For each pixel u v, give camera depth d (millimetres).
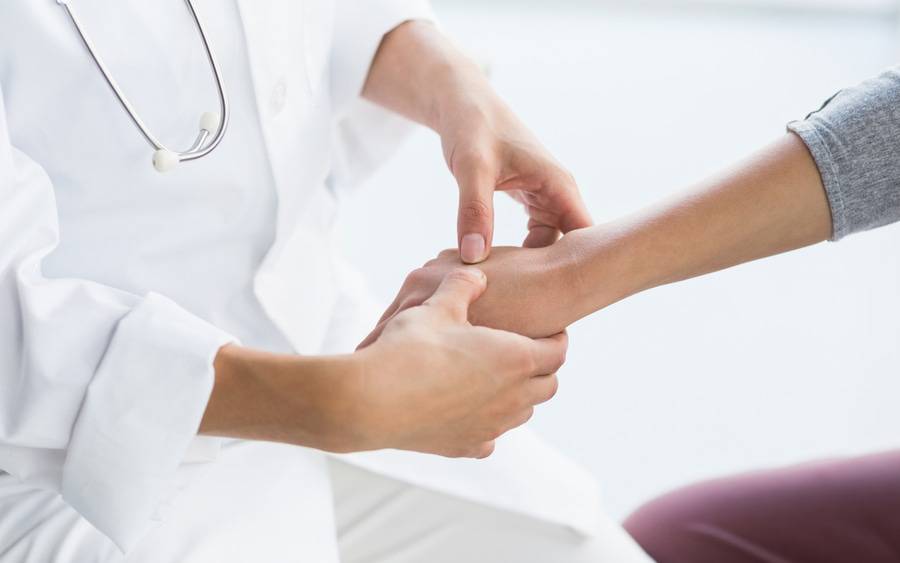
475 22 4020
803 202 1480
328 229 1606
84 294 1396
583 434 2324
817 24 4234
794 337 2635
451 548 1556
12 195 1371
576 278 1495
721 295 2785
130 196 1433
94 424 1371
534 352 1394
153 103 1419
